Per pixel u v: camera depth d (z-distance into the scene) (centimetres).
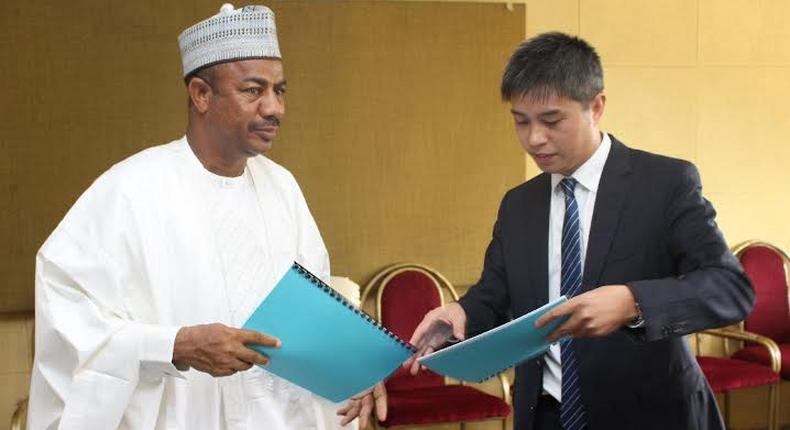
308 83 365
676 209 168
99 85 342
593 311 148
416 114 379
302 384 158
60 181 341
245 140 164
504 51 388
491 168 390
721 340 428
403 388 365
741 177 434
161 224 162
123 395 154
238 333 142
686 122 423
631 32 411
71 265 158
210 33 161
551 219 185
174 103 350
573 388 175
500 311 194
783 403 441
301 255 183
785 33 432
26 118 336
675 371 173
